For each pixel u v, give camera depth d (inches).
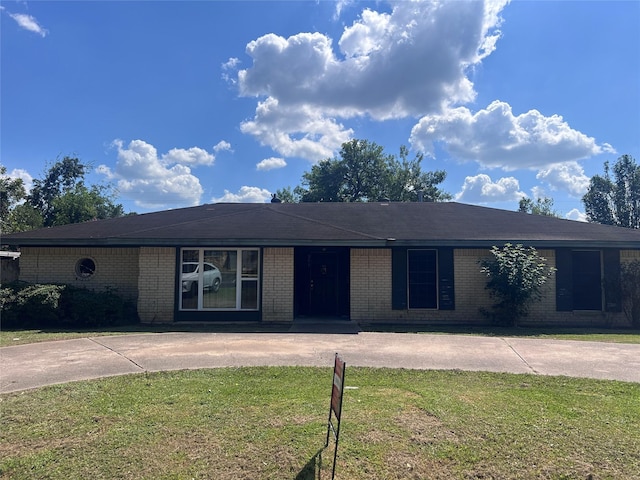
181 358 307.0
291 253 500.4
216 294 503.5
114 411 199.6
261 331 433.4
